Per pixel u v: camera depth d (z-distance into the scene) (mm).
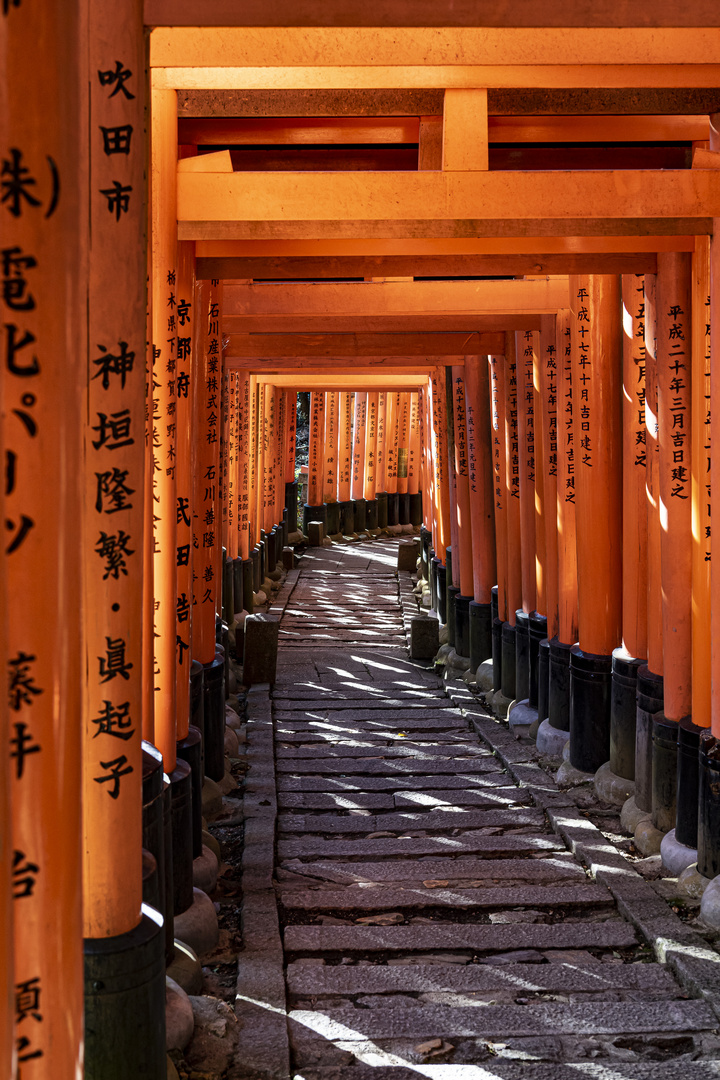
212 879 5375
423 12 3445
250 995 4195
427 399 16047
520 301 7035
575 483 7168
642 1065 3725
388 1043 3887
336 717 9328
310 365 11516
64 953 2320
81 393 2295
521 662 8914
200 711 6383
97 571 3086
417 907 5230
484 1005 4156
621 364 6906
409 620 14086
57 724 2277
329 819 6559
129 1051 3186
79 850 2355
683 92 4848
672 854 5508
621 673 6723
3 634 1784
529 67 4305
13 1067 1789
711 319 4867
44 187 2146
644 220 4555
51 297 2176
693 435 5406
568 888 5406
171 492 4918
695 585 5441
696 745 5430
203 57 4141
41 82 2123
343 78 4344
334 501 21703
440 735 8781
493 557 10586
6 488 2193
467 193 4418
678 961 4449
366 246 5289
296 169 5734
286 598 15578
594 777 6980
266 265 6016
